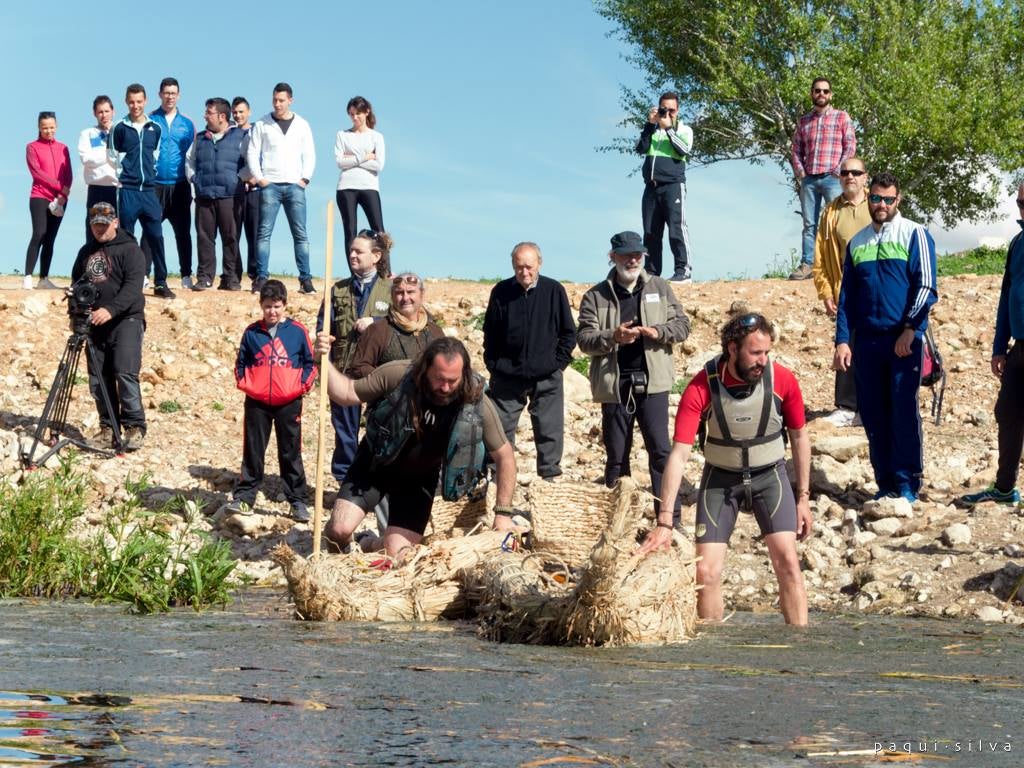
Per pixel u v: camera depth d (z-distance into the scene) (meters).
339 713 3.96
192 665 4.91
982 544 8.64
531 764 3.28
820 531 9.20
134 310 12.22
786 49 34.09
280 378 10.60
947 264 20.25
